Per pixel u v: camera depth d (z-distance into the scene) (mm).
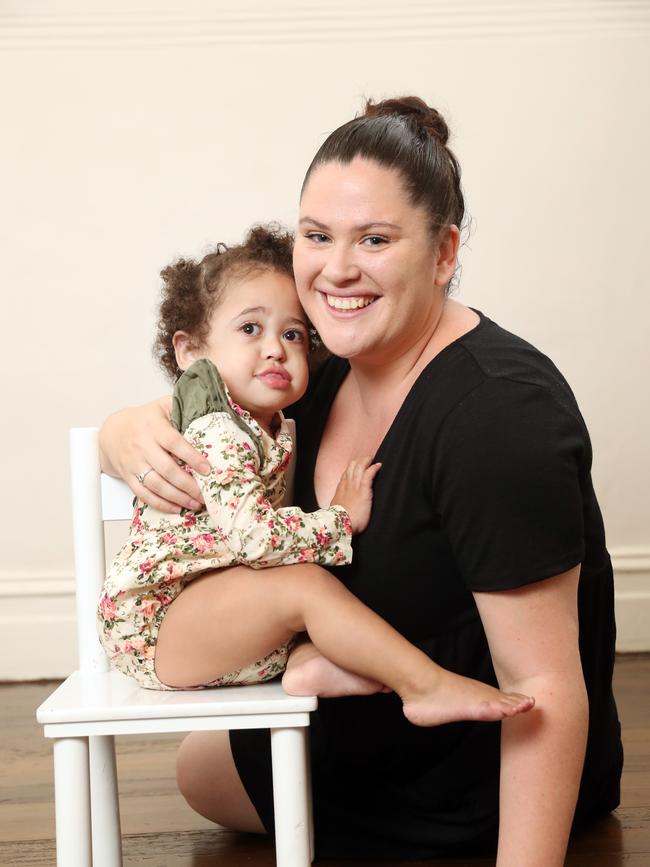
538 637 1366
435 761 1679
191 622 1439
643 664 3328
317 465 1678
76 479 1641
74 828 1389
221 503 1445
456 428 1387
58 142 3436
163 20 3430
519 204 3480
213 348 1680
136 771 2391
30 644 3463
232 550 1435
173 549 1458
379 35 3441
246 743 1814
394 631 1395
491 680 1567
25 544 3479
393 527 1478
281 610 1399
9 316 3465
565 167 3477
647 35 3453
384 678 1370
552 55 3453
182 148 3445
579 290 3504
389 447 1483
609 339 3514
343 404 1701
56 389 3479
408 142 1459
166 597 1474
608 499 3539
